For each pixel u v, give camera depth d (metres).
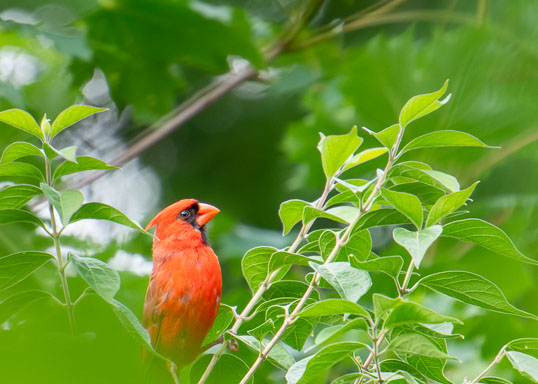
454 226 4.96
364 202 5.75
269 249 5.92
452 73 11.61
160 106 12.20
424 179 5.52
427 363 5.34
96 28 9.86
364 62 12.43
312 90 14.58
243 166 17.78
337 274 4.95
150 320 8.40
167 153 17.81
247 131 17.86
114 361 3.06
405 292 5.01
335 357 4.70
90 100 16.64
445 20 11.80
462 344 11.11
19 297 5.39
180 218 8.73
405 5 14.43
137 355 3.17
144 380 3.11
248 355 9.68
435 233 4.59
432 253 12.26
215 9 10.24
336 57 14.33
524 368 4.82
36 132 5.21
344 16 15.55
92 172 12.67
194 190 17.53
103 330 4.66
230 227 13.89
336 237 5.56
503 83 11.29
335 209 6.11
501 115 11.32
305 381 4.85
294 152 14.27
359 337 10.09
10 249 10.30
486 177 11.78
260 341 5.57
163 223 8.72
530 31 10.99
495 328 10.94
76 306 5.16
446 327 5.39
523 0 11.02
